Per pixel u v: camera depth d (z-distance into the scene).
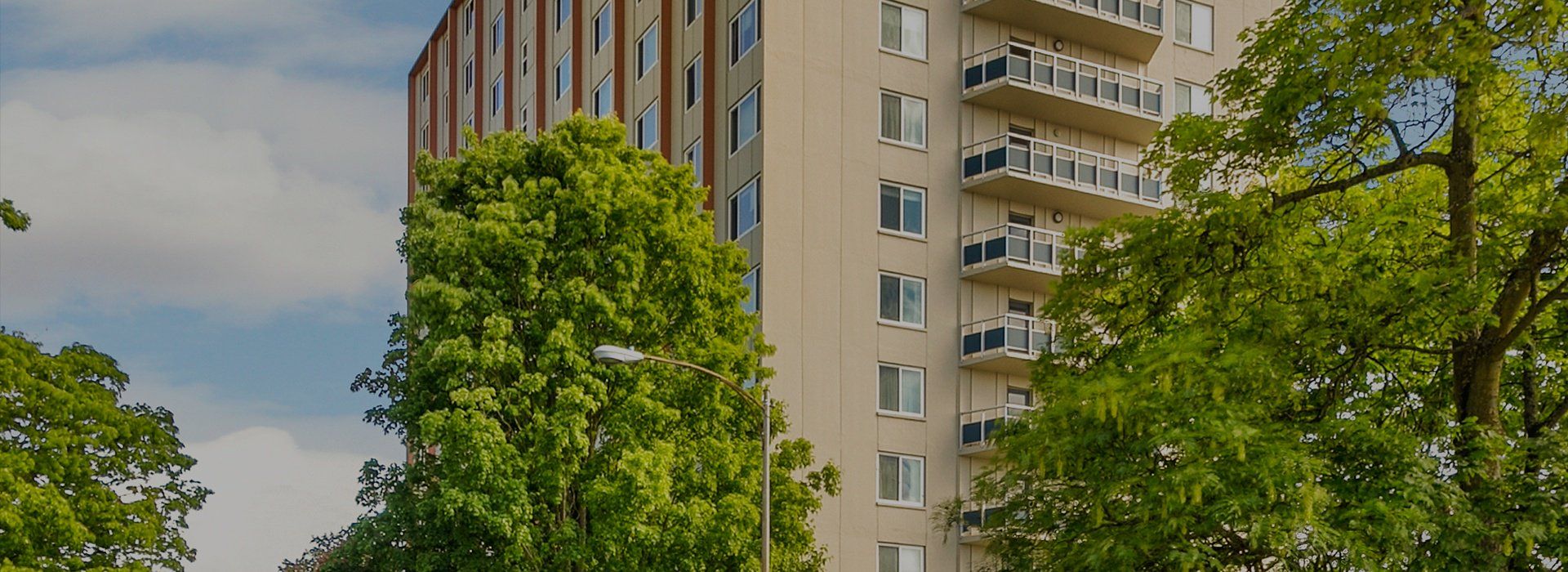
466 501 29.42
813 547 37.06
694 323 32.50
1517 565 18.64
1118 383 19.03
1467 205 19.81
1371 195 21.98
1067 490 20.34
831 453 44.44
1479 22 19.16
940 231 47.38
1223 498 18.05
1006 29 49.31
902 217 46.88
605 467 30.94
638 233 31.97
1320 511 18.03
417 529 31.12
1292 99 20.11
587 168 32.31
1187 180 21.73
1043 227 49.34
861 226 46.12
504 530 29.36
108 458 33.22
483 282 31.38
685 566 30.33
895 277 46.47
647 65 52.94
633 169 32.97
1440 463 19.33
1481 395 19.89
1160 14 50.88
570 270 31.61
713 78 48.56
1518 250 20.27
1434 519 18.19
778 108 45.34
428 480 32.19
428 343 31.33
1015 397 48.19
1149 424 19.11
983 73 47.84
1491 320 19.23
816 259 45.22
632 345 32.03
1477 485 19.11
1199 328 20.12
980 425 46.38
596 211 31.50
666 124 51.19
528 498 30.14
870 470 45.03
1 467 30.20
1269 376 19.12
